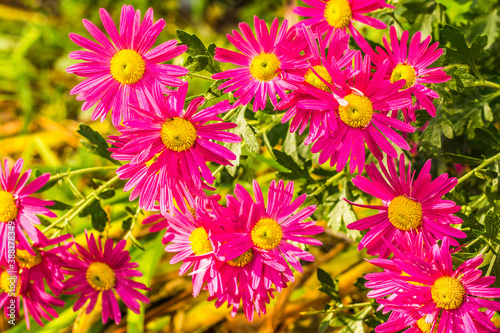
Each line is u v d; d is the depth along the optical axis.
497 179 0.64
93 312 0.75
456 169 0.71
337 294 0.67
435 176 0.70
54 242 0.61
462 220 0.58
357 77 0.58
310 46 0.58
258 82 0.59
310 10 0.61
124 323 0.77
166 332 0.77
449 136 0.62
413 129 0.58
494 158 0.62
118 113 0.59
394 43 0.60
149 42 0.59
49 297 0.62
